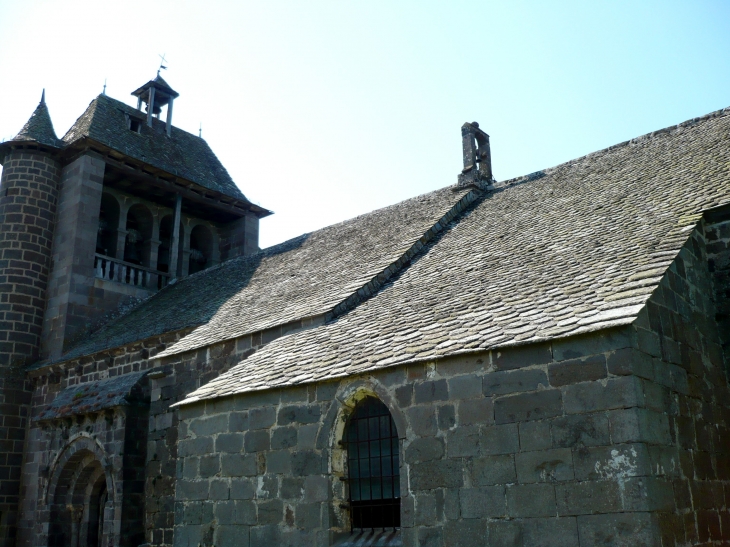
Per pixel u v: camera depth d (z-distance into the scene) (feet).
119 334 69.31
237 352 48.06
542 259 37.52
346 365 34.06
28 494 69.82
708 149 45.27
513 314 30.89
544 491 26.25
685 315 30.58
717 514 27.81
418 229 54.85
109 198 86.12
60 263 78.89
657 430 25.59
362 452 34.04
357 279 48.03
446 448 29.30
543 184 56.29
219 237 96.89
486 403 28.63
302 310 46.44
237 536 35.96
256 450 36.47
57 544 60.18
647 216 37.47
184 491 39.11
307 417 34.86
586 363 26.43
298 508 33.99
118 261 82.33
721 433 30.50
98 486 61.67
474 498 27.99
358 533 32.78
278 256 71.36
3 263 77.87
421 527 29.27
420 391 30.76
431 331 33.19
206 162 97.04
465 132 63.93
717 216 34.83
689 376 29.30
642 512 23.77
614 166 52.29
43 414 64.34
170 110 97.45
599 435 25.45
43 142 82.07
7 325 75.46
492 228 49.67
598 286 29.91
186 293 75.31
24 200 80.38
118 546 51.90
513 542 26.58
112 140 84.02
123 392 56.39
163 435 51.67
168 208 90.79
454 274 41.73
